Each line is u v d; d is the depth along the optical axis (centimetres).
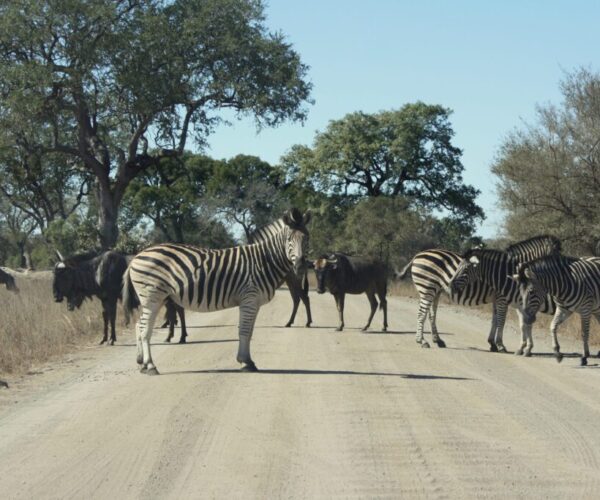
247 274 1294
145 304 1295
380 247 5241
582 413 1002
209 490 697
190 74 4106
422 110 6156
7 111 3912
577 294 1473
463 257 1647
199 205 6462
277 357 1495
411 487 705
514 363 1461
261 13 4238
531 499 673
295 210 1306
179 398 1078
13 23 3794
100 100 4097
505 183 3092
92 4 3841
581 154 2958
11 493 689
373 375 1284
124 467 764
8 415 980
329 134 6397
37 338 1590
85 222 4606
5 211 7569
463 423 941
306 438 869
